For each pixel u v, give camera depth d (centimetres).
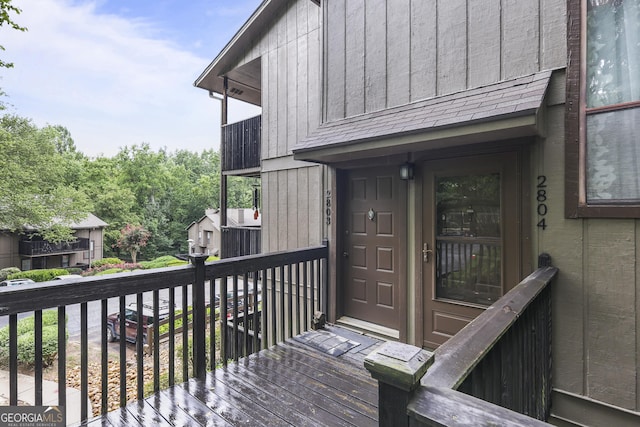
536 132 238
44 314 851
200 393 233
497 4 276
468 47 291
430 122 266
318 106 507
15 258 2123
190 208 3669
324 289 406
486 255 288
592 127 233
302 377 259
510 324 137
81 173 2848
